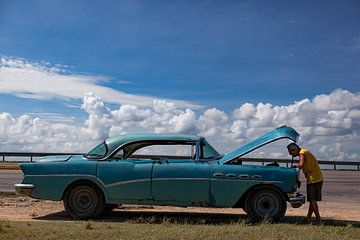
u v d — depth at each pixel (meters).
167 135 9.73
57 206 11.76
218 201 9.17
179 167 9.29
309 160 9.34
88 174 9.42
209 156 9.60
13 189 15.33
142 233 7.13
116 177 9.37
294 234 7.21
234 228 7.78
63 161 9.63
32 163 9.64
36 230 7.34
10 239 6.62
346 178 24.36
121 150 9.66
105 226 8.05
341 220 9.89
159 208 11.56
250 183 9.11
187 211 11.09
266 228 7.84
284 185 9.09
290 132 9.31
